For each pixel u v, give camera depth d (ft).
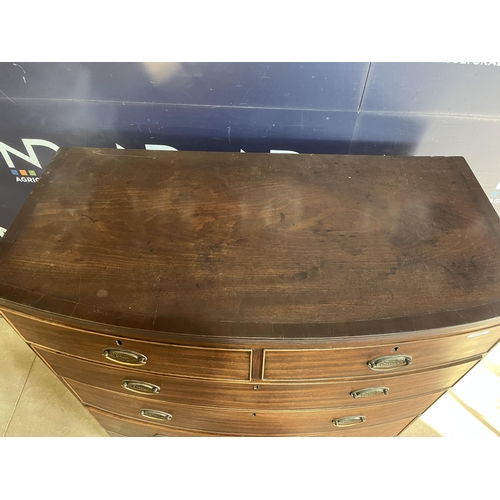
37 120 3.51
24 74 3.16
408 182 2.88
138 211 2.61
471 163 3.63
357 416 3.03
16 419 4.32
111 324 2.07
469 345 2.41
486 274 2.30
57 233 2.47
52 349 2.62
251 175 2.91
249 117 3.35
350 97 3.18
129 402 3.07
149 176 2.88
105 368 2.63
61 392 4.54
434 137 3.45
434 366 2.56
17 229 2.48
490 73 3.00
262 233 2.49
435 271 2.31
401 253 2.40
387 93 3.15
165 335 2.06
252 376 2.39
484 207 2.70
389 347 2.20
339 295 2.18
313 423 3.09
